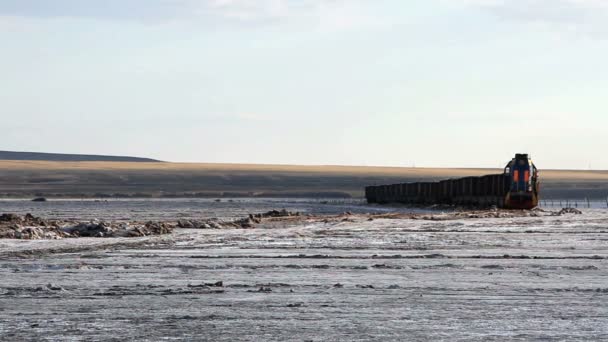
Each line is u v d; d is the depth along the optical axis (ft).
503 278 143.84
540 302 114.83
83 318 101.40
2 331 92.89
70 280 140.05
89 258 183.62
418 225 344.69
